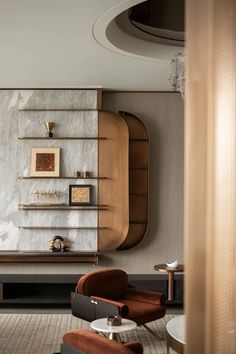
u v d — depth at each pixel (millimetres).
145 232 5566
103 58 4312
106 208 5477
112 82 5266
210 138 746
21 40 3768
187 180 823
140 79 5133
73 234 5473
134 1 2992
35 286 5801
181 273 5555
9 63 4457
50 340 4105
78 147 5512
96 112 5516
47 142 5512
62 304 5492
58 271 5539
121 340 4109
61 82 5254
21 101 5512
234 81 722
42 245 5457
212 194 742
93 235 5473
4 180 5477
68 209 5453
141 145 5617
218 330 733
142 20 3936
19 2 3000
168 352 3279
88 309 3883
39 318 4859
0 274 5441
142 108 5715
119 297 4250
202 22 773
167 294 5297
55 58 4297
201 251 771
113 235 5469
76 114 5516
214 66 744
